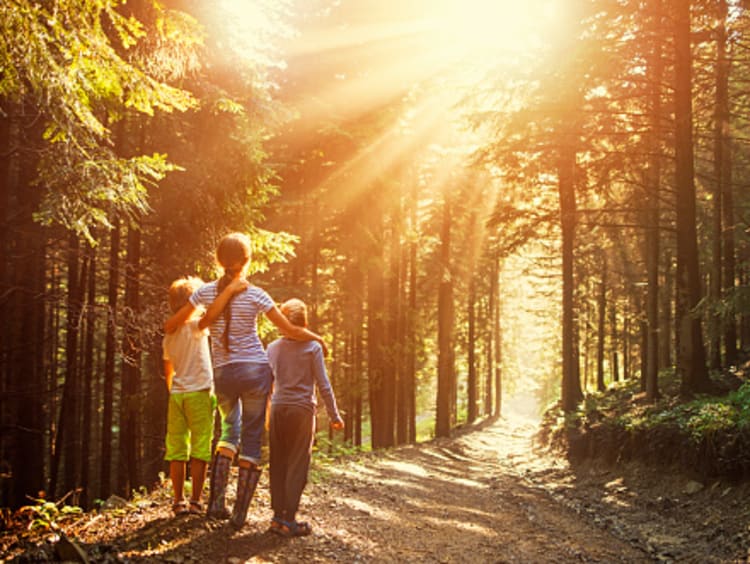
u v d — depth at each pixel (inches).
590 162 625.9
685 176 514.9
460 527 281.9
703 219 758.5
